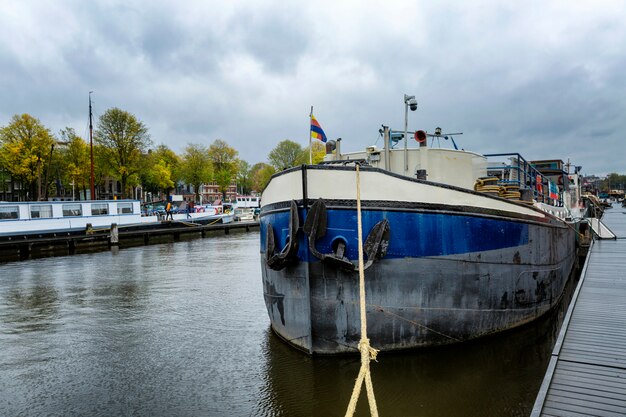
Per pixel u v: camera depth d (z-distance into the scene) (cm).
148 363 834
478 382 700
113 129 4650
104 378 765
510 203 885
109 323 1126
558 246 1199
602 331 737
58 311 1273
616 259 1531
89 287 1659
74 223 3356
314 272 765
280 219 820
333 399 657
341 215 750
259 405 650
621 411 480
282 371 752
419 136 1026
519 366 759
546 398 513
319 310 771
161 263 2362
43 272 2089
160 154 6312
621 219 3978
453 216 790
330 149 1112
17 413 643
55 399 686
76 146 4644
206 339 973
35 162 4194
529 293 966
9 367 825
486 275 838
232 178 7881
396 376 720
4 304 1380
